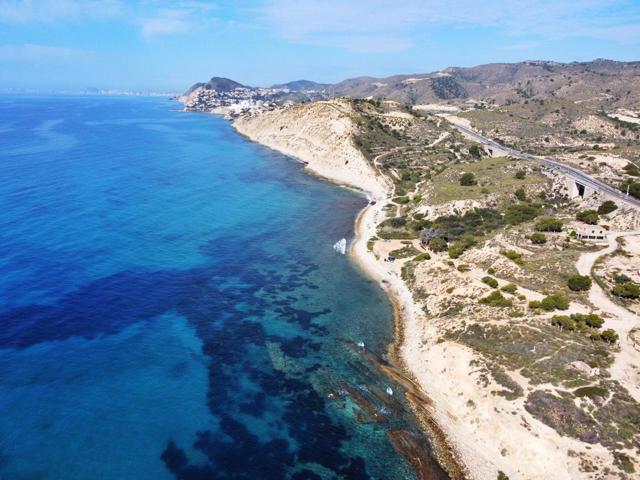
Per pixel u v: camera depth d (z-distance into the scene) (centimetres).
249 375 6000
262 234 11431
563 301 6625
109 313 7300
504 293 7275
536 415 4838
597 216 9919
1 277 8075
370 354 6556
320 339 6912
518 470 4544
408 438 5022
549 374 5322
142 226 11300
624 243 8612
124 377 5822
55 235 10194
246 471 4550
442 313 7300
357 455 4791
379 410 5428
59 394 5434
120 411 5247
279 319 7444
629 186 11138
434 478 4534
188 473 4497
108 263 9056
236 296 8169
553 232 9494
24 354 6106
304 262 9850
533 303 6738
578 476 4278
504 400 5134
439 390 5744
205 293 8206
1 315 6950
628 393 4931
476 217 11662
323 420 5262
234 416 5269
